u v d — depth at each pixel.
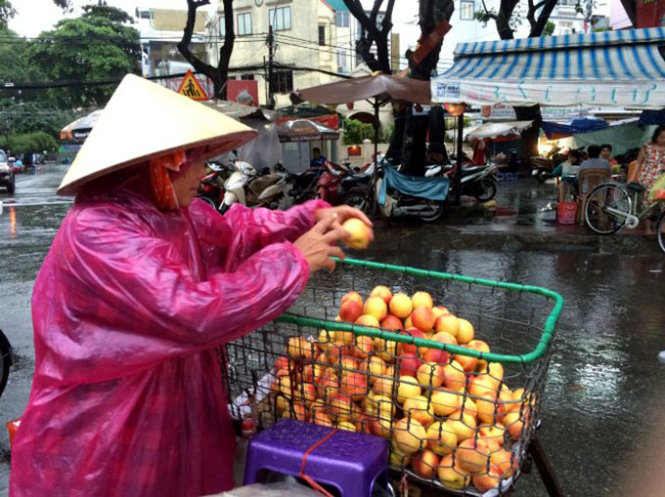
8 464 3.06
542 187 17.33
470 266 7.28
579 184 9.72
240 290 1.25
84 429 1.33
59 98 45.44
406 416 1.71
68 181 1.28
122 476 1.36
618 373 4.05
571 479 2.86
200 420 1.50
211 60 31.78
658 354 4.36
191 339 1.22
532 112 18.06
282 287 1.29
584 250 7.93
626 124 17.30
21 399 3.82
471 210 11.41
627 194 8.66
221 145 1.55
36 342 1.36
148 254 1.24
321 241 1.50
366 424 1.74
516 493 2.76
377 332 1.59
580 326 4.96
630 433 3.28
